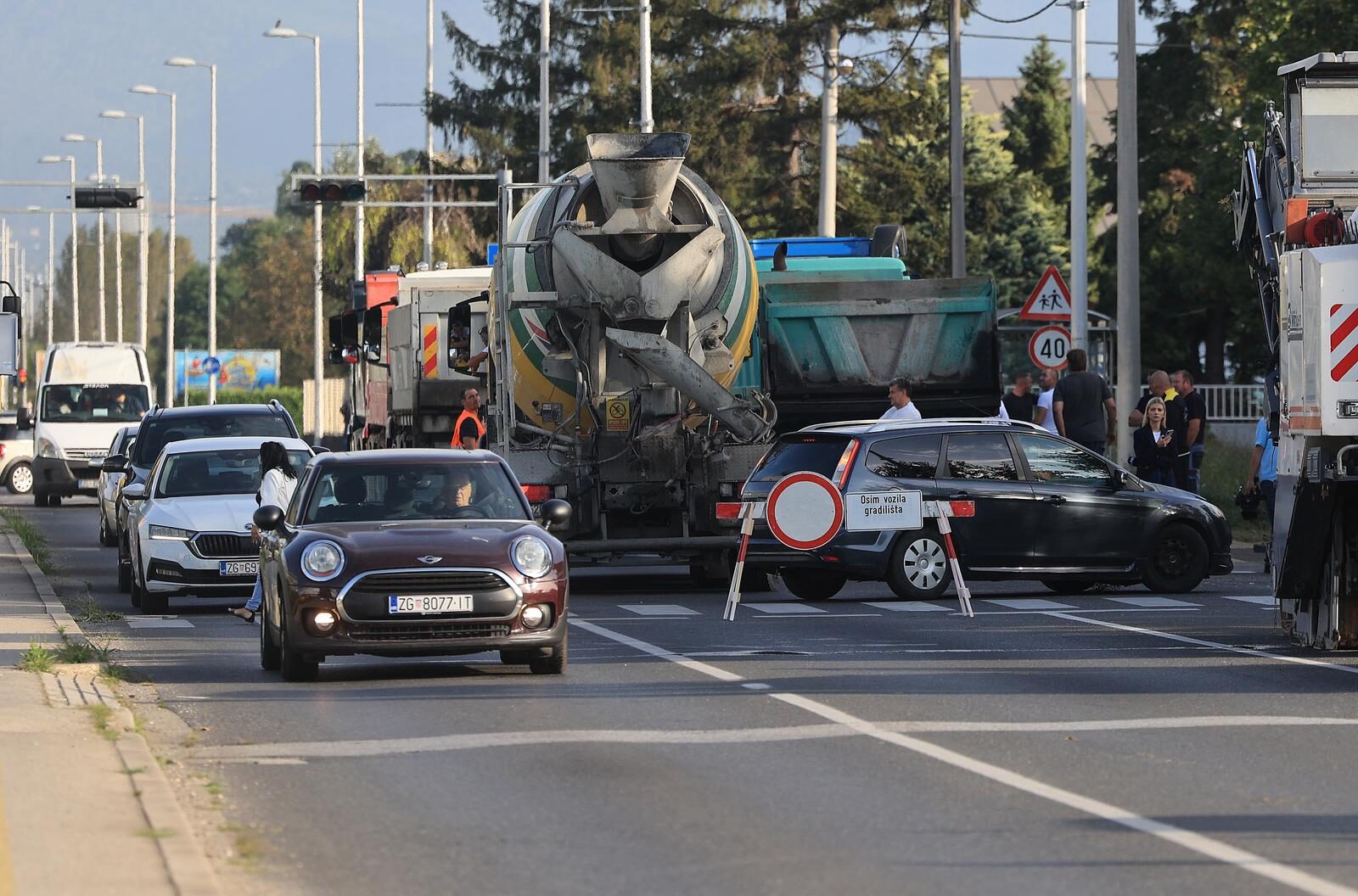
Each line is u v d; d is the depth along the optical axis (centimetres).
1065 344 9456
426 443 10619
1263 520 10012
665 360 7019
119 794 3038
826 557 6669
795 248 10194
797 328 9119
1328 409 4747
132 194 16938
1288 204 5153
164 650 5503
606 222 6981
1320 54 5109
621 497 7162
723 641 5494
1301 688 4372
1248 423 13838
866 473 6688
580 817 2966
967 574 6756
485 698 4303
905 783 3219
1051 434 6912
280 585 4703
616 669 4825
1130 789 3155
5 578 7825
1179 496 6988
